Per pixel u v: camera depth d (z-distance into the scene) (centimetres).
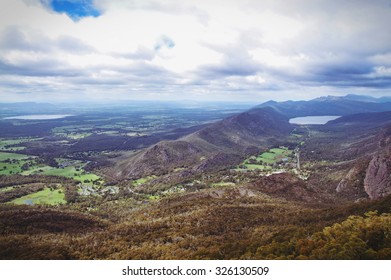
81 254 5894
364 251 4644
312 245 5116
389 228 5153
